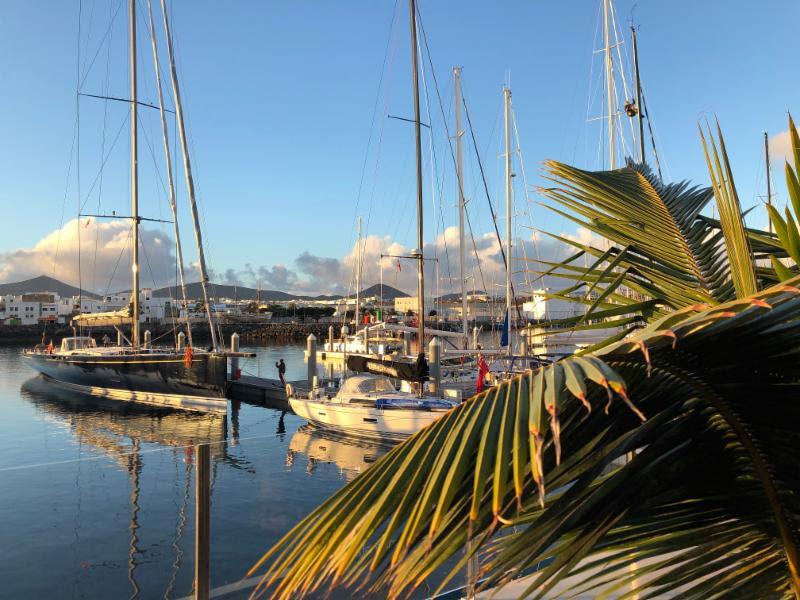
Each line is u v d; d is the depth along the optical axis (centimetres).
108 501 820
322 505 139
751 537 163
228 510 766
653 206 241
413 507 116
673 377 148
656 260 224
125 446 1752
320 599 414
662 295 222
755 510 160
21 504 797
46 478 884
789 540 149
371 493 122
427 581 463
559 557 144
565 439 139
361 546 109
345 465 1230
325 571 119
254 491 805
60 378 2962
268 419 2217
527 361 1672
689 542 163
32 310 10219
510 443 104
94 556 681
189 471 938
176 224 2589
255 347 7531
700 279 219
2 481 862
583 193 238
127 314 3008
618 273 224
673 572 164
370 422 1552
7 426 2070
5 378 3719
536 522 138
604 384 96
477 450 120
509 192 2541
